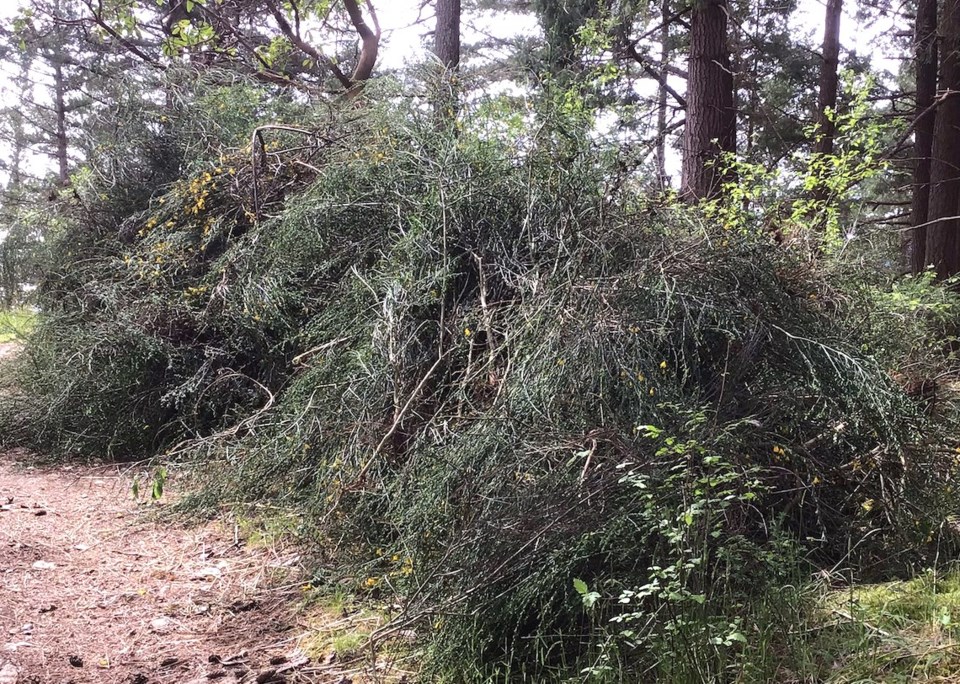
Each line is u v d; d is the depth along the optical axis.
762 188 6.02
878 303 4.64
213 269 6.02
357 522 3.81
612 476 2.83
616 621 2.56
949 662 2.24
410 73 7.00
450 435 3.51
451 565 2.83
